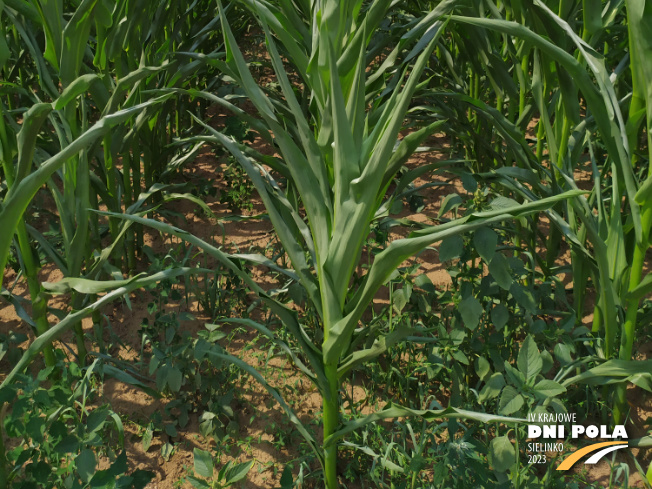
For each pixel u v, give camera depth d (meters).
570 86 2.51
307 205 1.95
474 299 2.21
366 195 1.79
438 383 2.70
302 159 1.94
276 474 2.39
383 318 2.79
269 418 2.60
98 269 2.59
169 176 3.81
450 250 2.10
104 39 2.65
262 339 2.97
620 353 2.31
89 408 2.61
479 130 3.54
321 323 2.88
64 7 3.39
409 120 3.72
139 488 1.87
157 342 2.66
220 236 3.55
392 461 2.24
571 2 2.57
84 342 2.89
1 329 2.97
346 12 1.90
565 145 2.72
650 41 1.93
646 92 2.01
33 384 1.94
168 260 3.15
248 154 2.61
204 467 1.87
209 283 3.25
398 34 2.76
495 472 1.95
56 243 3.22
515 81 3.34
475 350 2.42
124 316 3.08
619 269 2.31
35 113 1.91
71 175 2.40
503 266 2.10
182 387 2.74
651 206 2.06
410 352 2.62
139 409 2.63
